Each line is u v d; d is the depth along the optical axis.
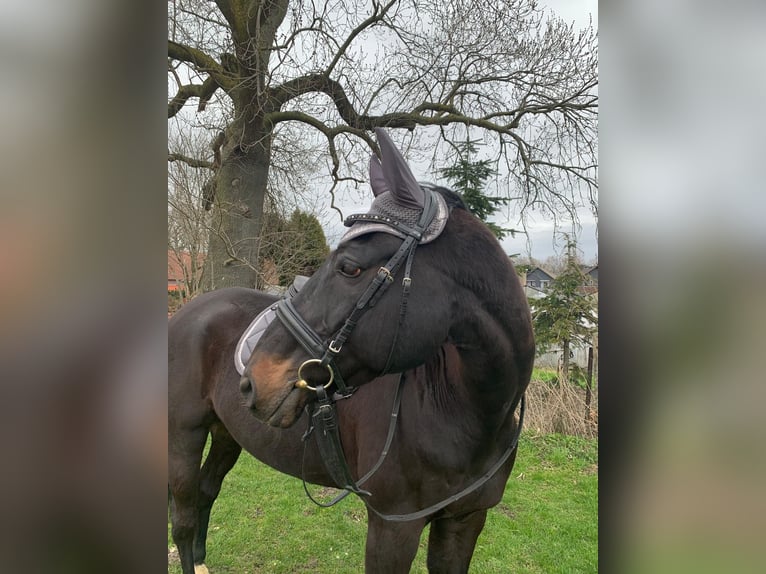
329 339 1.41
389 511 1.68
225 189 7.00
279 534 3.50
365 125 7.23
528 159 6.98
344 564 3.13
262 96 6.65
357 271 1.38
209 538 3.42
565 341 6.15
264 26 6.63
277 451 2.11
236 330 2.50
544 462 4.95
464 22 6.53
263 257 8.88
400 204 1.41
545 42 6.53
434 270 1.40
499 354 1.45
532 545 3.40
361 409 1.81
